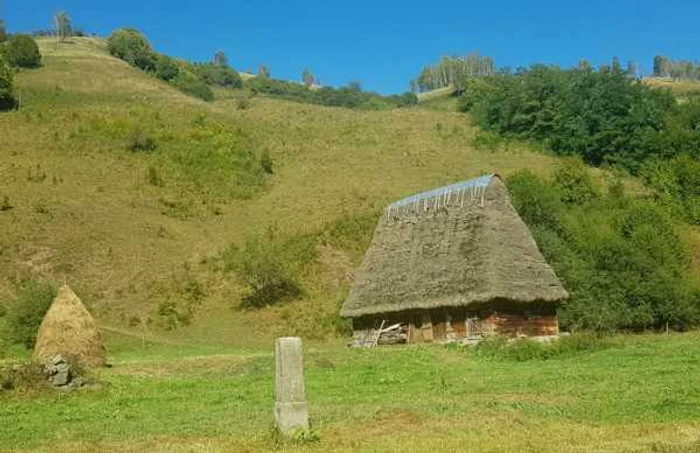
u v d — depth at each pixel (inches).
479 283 1593.3
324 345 1996.8
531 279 1627.7
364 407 868.0
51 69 5123.0
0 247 2544.3
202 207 3265.3
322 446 636.1
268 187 3597.4
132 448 662.5
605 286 2033.7
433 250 1764.3
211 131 3981.3
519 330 1615.4
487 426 709.3
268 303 2431.1
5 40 5590.6
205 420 820.6
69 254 2603.3
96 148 3602.4
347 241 2810.0
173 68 5999.0
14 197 2893.7
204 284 2554.1
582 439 634.2
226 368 1332.4
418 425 727.1
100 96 4574.3
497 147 4023.1
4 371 1053.2
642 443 601.9
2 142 3484.3
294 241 2812.5
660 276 2049.7
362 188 3383.4
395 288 1786.4
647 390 888.9
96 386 1088.2
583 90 4028.1
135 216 3006.9
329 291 2527.1
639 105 3878.0
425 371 1244.5
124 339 1993.1
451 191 1829.5
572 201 2967.5
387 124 4638.3
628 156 3806.6
